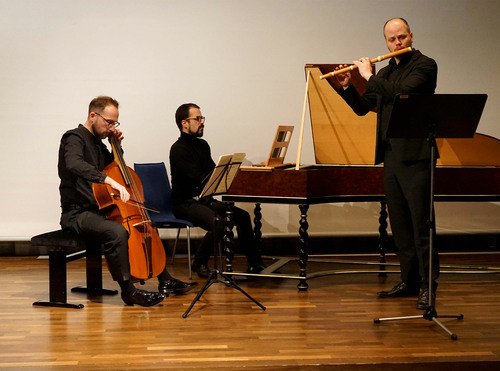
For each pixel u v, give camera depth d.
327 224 5.34
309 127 5.26
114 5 5.06
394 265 4.43
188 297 3.80
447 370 2.68
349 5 5.20
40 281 4.24
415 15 5.26
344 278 4.37
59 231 3.76
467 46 5.32
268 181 3.94
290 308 3.56
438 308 3.56
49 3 5.01
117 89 5.12
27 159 5.10
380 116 3.73
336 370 2.65
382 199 4.11
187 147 4.47
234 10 5.13
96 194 3.55
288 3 5.16
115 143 3.78
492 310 3.53
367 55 5.25
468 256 5.15
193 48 5.13
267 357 2.73
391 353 2.79
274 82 5.20
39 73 5.05
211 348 2.85
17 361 2.69
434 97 2.93
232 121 5.21
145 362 2.67
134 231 3.63
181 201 4.42
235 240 5.26
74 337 3.02
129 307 3.58
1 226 5.12
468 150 4.38
